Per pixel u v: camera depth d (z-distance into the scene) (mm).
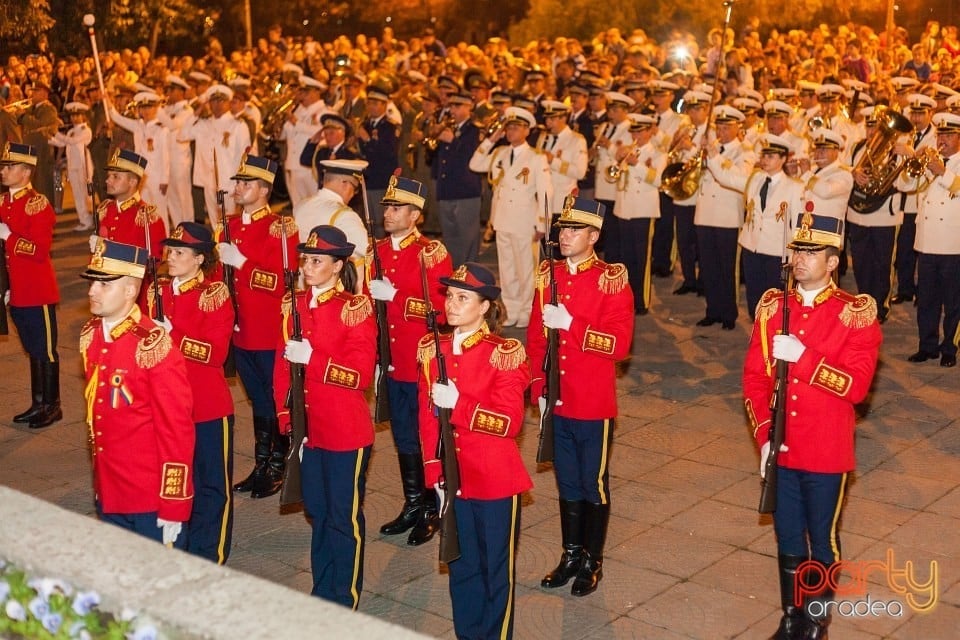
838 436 6145
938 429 9609
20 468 9328
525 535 7930
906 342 12117
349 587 6754
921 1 26531
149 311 7414
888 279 12750
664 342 12305
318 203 8797
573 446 7105
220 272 8758
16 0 25891
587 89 15312
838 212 11547
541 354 7121
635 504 8312
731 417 10008
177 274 7336
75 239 18453
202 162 17422
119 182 10320
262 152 18844
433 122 15633
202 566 4289
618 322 6891
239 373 8812
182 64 24266
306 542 7977
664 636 6562
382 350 7871
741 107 14062
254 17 32375
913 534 7719
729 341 12305
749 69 17781
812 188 11453
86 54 29281
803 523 6297
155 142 17500
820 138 11406
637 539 7773
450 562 6102
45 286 10125
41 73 24172
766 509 6211
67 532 4582
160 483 5871
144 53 24031
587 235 6922
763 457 6246
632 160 13078
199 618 3910
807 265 6145
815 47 21531
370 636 3779
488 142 13086
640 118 13180
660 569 7355
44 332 10188
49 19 26547
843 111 14469
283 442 8828
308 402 6652
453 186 13633
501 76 18125
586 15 28484
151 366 5844
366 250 8297
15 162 9992
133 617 4023
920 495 8328
